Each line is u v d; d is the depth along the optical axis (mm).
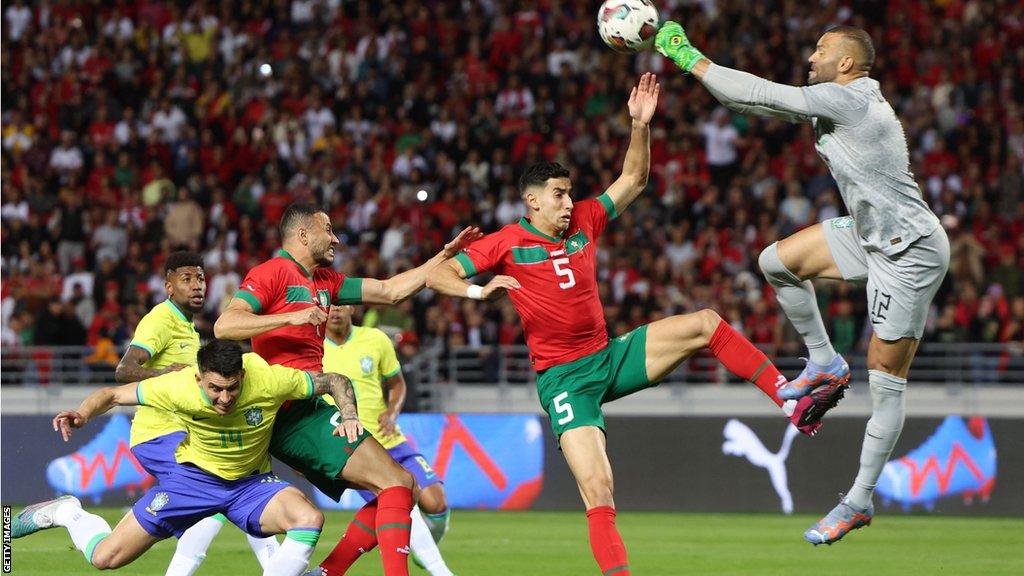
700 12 24938
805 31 24281
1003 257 19219
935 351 17969
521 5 25500
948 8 24734
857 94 7324
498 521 15000
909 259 7383
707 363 18500
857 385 17703
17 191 22969
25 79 25797
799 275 7887
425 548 9445
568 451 8242
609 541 7969
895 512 15617
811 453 15734
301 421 8406
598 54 24531
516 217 21578
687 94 23734
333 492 8641
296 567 8109
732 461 15945
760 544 12914
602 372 8344
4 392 18766
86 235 22312
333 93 24875
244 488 8391
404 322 18281
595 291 8453
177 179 23703
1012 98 22859
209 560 11523
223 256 20656
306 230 8531
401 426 16406
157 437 9273
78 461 16328
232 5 26438
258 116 24422
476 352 18953
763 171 21625
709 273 20172
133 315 19500
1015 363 17375
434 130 23875
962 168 21766
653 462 16109
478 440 16266
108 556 8586
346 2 26297
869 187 7348
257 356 8086
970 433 15523
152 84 25547
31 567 11047
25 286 20828
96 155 23516
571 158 22500
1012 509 15289
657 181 22094
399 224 21219
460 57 25453
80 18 26781
